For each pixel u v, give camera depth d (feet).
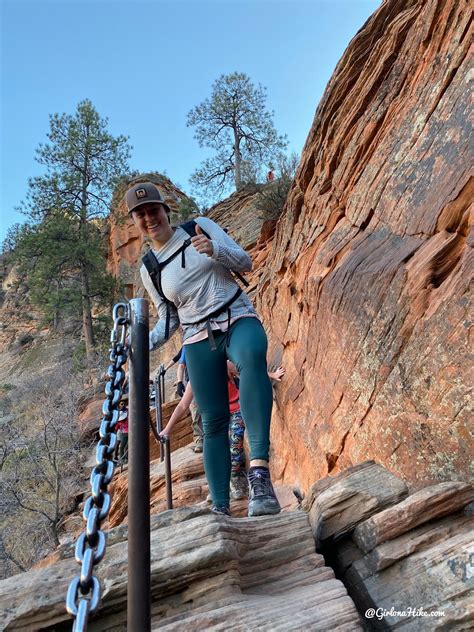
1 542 28.91
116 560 6.26
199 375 9.20
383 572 6.79
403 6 13.34
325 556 7.91
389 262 9.65
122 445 23.31
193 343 9.23
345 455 10.92
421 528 6.93
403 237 9.88
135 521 4.23
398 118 11.24
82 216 81.66
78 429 42.78
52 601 5.76
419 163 9.82
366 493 7.64
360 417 10.06
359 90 13.76
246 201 57.21
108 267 88.02
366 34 14.06
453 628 5.74
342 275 11.02
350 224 12.62
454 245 8.50
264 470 8.41
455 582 6.04
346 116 14.08
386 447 9.05
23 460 38.04
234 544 6.56
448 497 6.96
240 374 8.81
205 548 6.32
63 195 82.07
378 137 11.99
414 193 9.73
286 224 20.08
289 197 20.02
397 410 8.79
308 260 15.10
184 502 17.89
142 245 81.46
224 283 9.29
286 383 16.17
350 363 10.50
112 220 88.12
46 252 74.59
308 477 13.51
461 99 8.91
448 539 6.70
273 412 18.12
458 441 7.49
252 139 82.33
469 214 8.23
